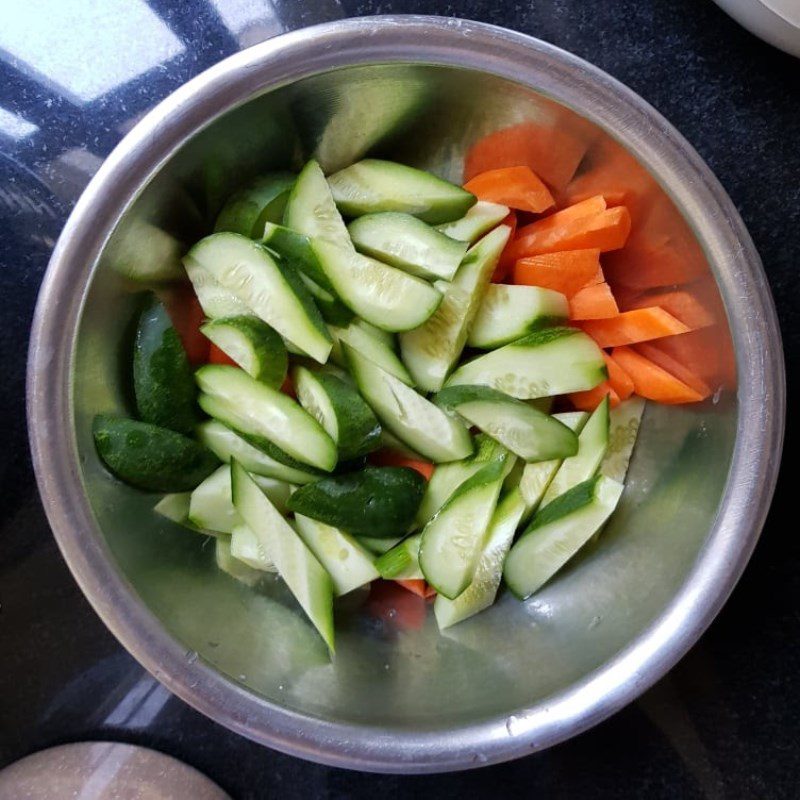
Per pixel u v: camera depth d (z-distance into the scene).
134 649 0.27
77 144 0.31
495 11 0.31
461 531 0.30
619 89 0.26
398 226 0.29
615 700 0.27
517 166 0.30
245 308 0.29
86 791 0.32
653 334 0.30
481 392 0.30
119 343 0.29
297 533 0.31
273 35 0.31
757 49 0.30
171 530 0.30
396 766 0.27
